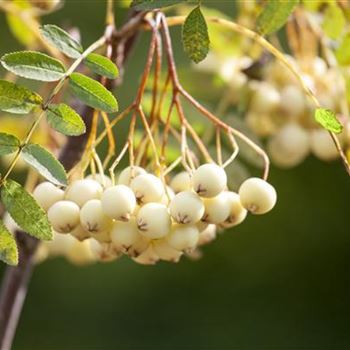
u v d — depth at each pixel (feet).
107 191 1.59
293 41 2.01
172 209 1.58
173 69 1.69
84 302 4.20
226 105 2.09
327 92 2.01
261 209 1.61
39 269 4.19
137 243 1.61
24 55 1.56
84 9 3.97
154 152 1.65
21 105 1.56
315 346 4.21
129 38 1.84
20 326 4.17
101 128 2.56
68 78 1.58
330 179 4.21
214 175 1.58
